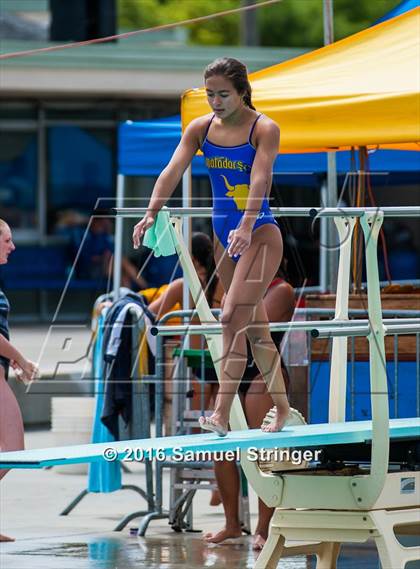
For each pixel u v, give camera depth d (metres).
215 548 23.84
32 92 66.19
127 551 23.56
